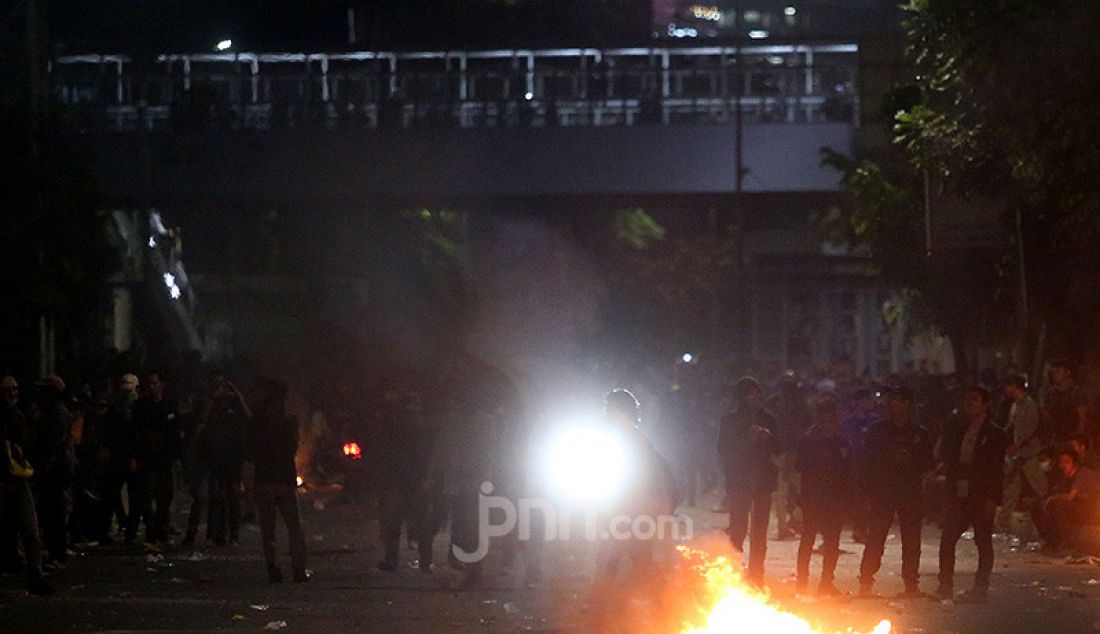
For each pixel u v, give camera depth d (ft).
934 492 256.32
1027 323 277.44
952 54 228.63
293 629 141.38
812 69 510.99
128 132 484.74
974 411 163.32
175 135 486.38
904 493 165.48
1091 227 236.63
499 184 487.20
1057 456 220.23
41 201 331.98
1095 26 214.90
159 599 164.76
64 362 358.02
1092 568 195.52
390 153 487.20
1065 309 280.10
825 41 511.81
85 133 361.71
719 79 514.27
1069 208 235.20
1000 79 222.89
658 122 507.71
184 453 241.14
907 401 165.68
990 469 163.02
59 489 197.26
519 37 598.34
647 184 488.44
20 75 360.69
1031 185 251.80
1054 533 212.84
